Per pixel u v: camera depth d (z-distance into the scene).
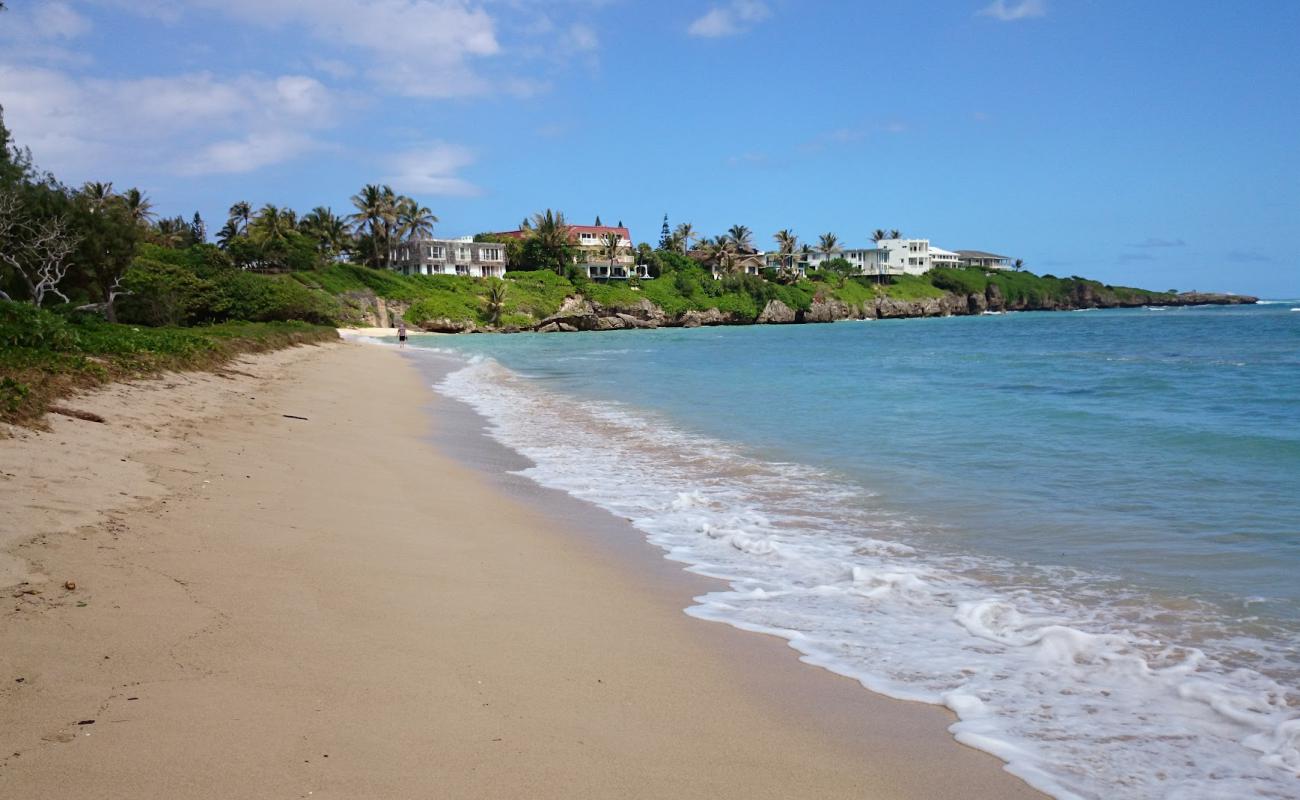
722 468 11.90
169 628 4.60
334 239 109.62
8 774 3.12
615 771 3.55
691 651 5.08
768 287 133.12
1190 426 15.65
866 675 4.78
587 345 63.41
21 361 12.32
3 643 4.13
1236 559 7.06
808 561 7.18
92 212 39.59
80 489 7.02
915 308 151.25
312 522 7.45
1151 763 3.82
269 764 3.36
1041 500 9.56
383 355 43.81
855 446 13.76
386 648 4.71
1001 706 4.39
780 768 3.69
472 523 8.32
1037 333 73.81
